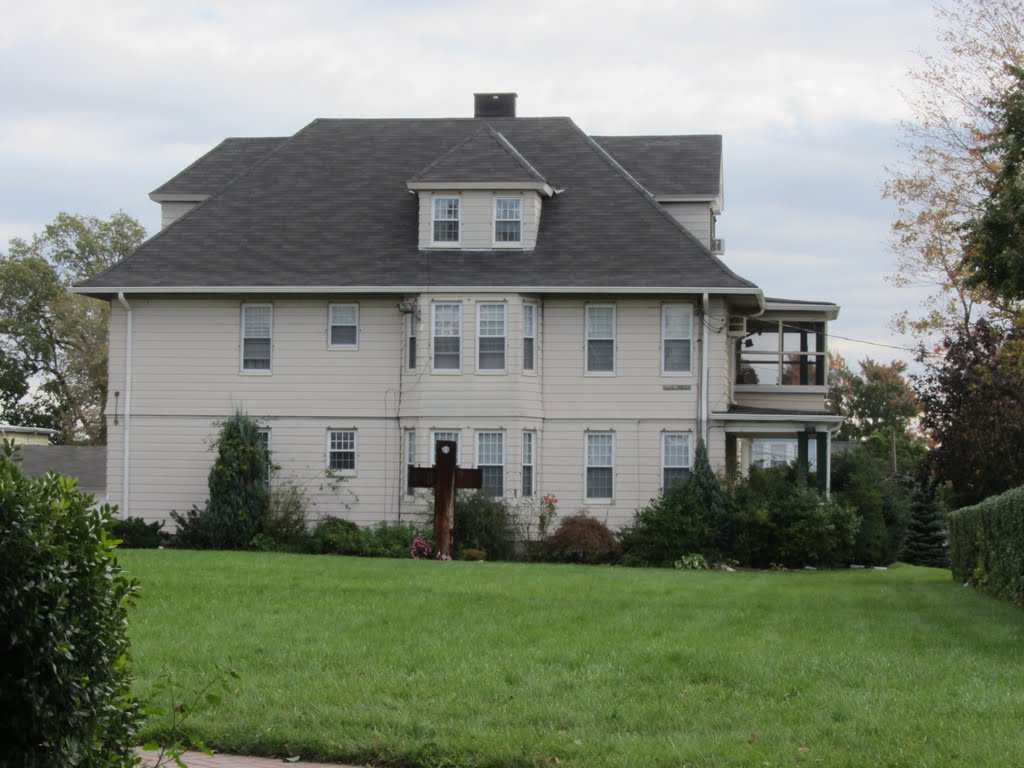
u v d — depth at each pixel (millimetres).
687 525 32656
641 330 35031
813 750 9555
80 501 7027
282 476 35469
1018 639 15477
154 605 17328
